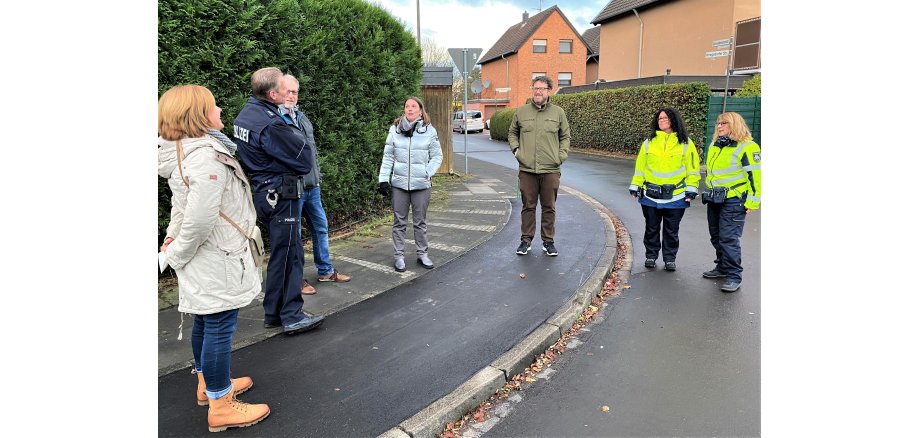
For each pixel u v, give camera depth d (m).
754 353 4.00
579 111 23.08
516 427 3.18
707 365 3.84
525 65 42.81
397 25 8.99
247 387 3.37
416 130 5.60
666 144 5.83
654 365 3.87
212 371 2.89
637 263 6.39
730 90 18.86
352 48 7.52
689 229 8.09
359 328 4.31
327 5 6.89
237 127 3.92
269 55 5.99
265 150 3.90
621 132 19.80
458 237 7.30
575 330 4.53
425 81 13.43
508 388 3.62
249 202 2.99
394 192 5.68
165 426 2.97
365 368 3.67
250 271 2.95
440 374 3.59
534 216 6.43
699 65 22.92
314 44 6.62
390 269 5.83
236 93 5.59
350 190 7.84
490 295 5.06
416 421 3.08
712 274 5.79
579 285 5.34
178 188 2.75
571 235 7.46
